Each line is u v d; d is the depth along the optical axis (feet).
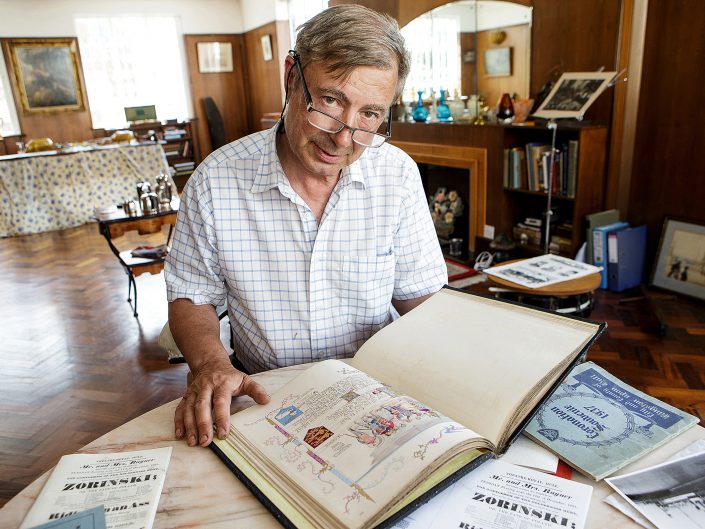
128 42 29.04
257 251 3.74
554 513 2.14
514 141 13.00
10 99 26.81
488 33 14.12
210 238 3.72
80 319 11.81
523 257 13.25
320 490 2.15
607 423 2.71
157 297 12.96
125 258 12.13
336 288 3.84
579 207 11.75
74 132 28.50
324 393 2.76
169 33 29.81
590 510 2.18
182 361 9.26
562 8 12.46
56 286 14.12
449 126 14.24
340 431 2.45
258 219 3.68
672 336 9.36
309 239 3.72
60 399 8.55
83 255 17.04
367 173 3.76
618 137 11.80
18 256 17.28
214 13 30.25
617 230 11.53
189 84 30.73
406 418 2.42
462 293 3.47
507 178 13.09
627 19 11.28
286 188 3.55
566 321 2.88
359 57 2.86
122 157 21.97
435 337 3.06
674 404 7.47
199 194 3.68
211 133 30.91
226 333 9.37
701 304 10.48
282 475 2.30
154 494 2.34
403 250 4.11
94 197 21.50
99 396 8.61
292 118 3.24
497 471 2.40
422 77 15.67
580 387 3.04
